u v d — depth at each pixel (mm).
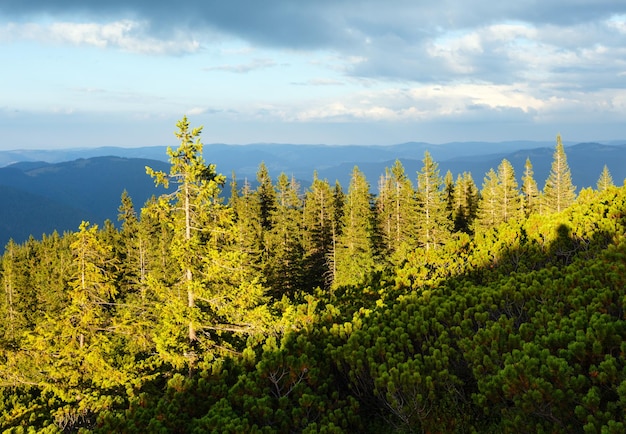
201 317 15250
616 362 6289
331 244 53031
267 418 8734
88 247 17328
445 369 7848
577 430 6109
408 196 52500
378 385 7988
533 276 10938
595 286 9125
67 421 13750
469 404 8078
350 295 15703
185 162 16406
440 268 16156
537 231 16922
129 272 50562
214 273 15992
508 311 9797
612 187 18469
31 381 15766
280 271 45312
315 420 8922
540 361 6613
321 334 11492
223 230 16656
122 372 15266
